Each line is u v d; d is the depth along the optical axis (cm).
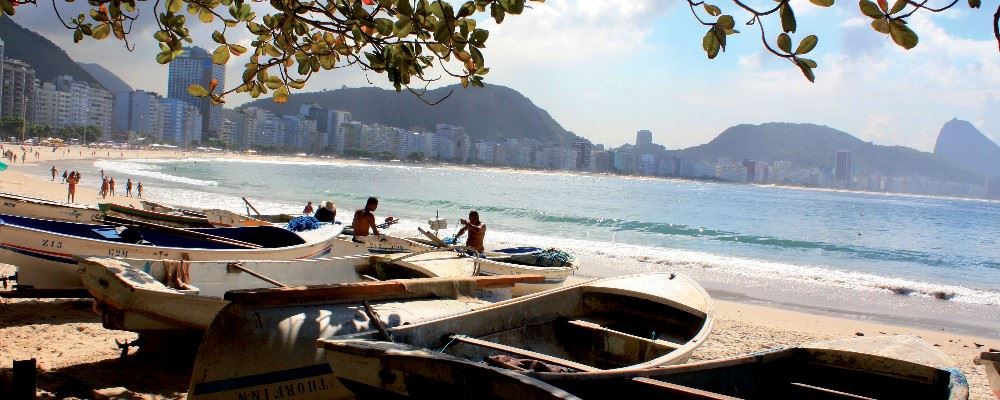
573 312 760
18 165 8375
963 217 8731
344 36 470
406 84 443
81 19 472
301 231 1255
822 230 5022
